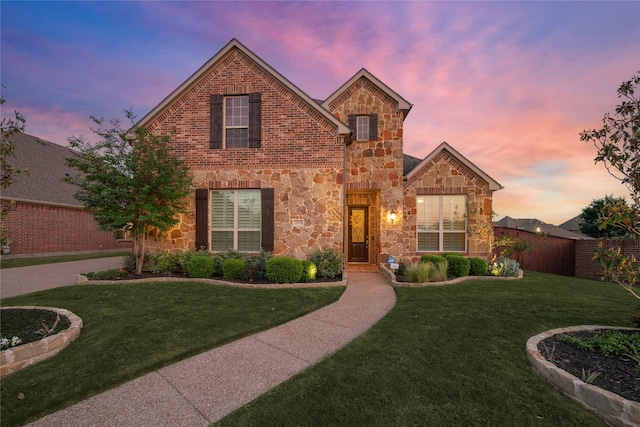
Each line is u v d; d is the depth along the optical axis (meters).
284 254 9.58
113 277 8.52
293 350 4.05
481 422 2.44
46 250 16.61
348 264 12.36
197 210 9.73
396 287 7.97
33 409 2.69
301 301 6.39
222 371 3.45
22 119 4.26
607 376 2.91
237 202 9.92
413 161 13.55
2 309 5.18
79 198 8.35
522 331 4.51
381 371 3.33
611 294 7.20
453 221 11.50
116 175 8.26
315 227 9.55
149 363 3.58
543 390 2.90
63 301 6.19
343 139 9.64
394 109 11.32
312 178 9.62
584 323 4.87
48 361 3.62
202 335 4.46
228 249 9.84
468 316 5.29
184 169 9.15
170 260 9.19
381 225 11.09
